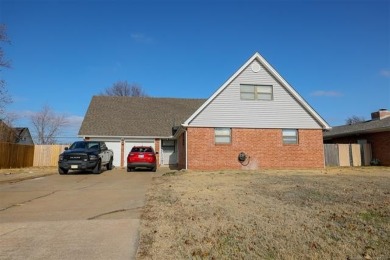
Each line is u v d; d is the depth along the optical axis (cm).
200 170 2011
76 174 1844
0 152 2255
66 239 557
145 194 1041
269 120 2158
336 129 3319
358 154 2559
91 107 3042
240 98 2142
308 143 2189
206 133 2084
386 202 807
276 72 2172
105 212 774
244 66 2153
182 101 3422
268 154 2133
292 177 1475
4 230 617
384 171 1894
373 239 527
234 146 2100
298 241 524
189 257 465
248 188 1108
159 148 2789
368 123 2923
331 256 461
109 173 1920
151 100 3344
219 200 882
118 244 528
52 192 1109
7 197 1006
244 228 600
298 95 2181
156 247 510
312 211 725
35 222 678
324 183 1216
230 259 455
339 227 595
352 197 892
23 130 5591
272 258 457
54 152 2791
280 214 702
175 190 1100
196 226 621
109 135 2688
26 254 484
